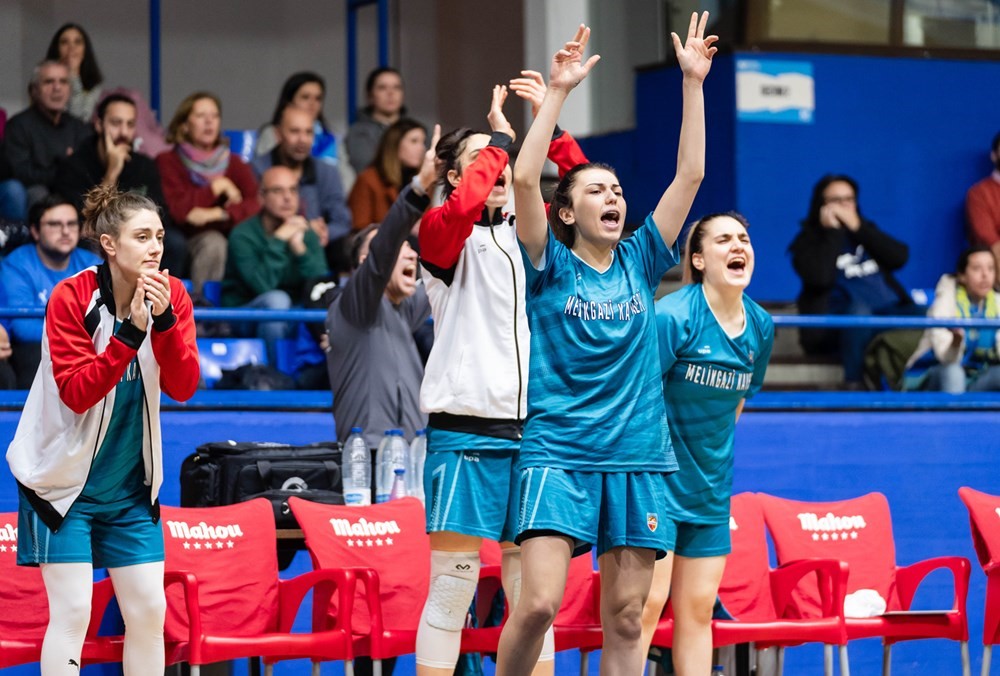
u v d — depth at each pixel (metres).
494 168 7.16
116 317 7.23
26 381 10.96
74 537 7.22
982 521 9.23
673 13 15.24
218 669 8.94
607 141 15.78
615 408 6.86
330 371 9.39
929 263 15.59
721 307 7.96
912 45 15.59
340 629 7.95
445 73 18.03
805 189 15.12
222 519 8.27
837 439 11.12
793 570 8.83
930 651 11.11
